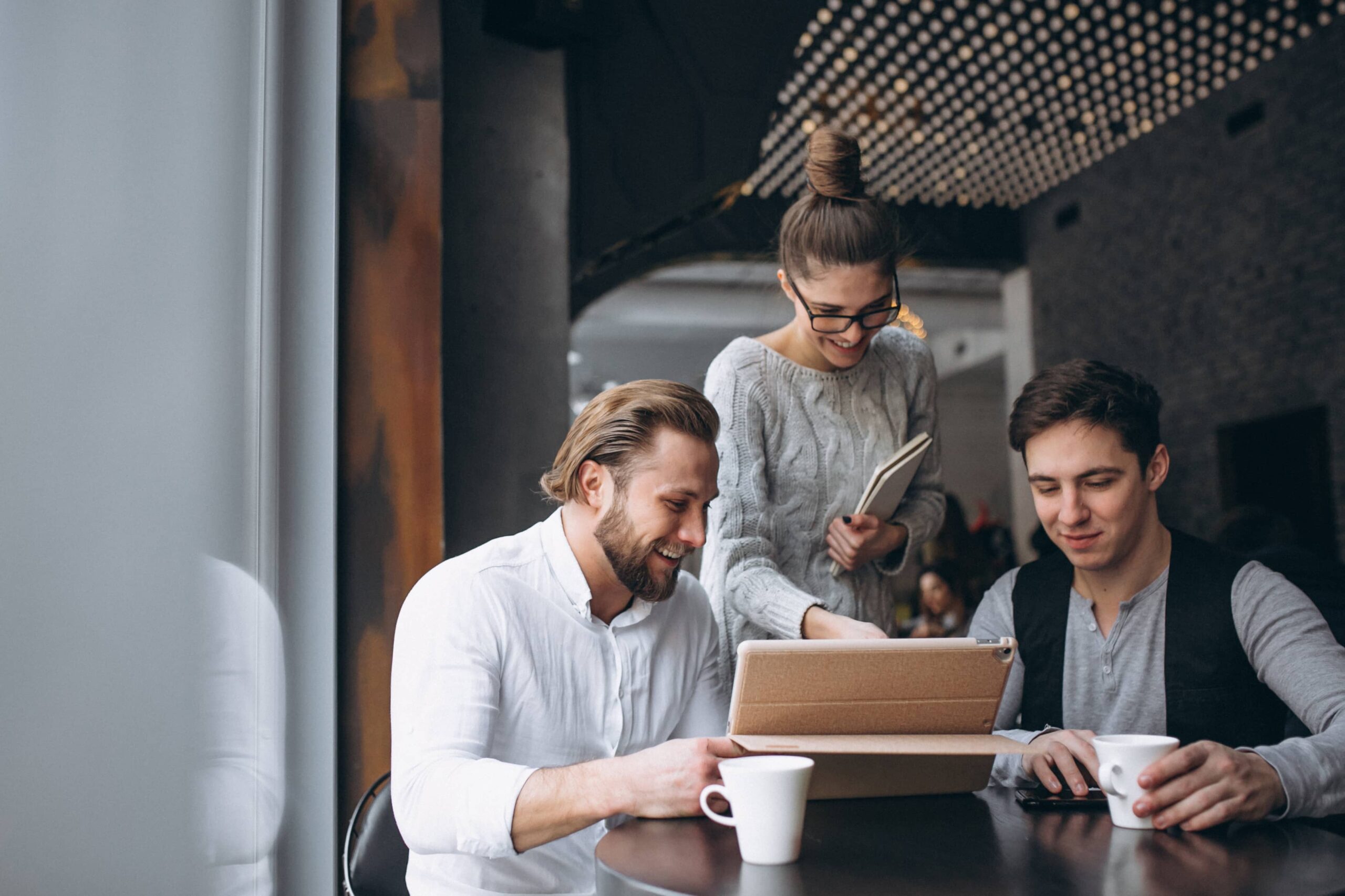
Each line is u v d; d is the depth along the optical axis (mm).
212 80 1869
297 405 1933
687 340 12469
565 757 1193
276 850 1834
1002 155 6102
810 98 4988
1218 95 6707
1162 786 975
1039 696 1417
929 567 3604
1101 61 4891
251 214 1868
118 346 1784
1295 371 6172
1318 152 5934
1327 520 6023
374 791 1380
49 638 1713
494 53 3062
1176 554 1347
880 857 898
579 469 1174
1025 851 909
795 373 1646
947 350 13461
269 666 1827
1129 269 7570
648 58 3707
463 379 2943
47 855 1686
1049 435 1285
